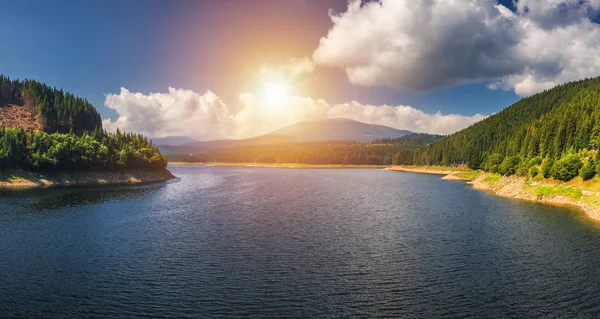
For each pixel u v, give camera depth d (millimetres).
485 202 88500
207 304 29266
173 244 46750
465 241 48938
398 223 61094
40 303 29203
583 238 50250
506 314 27672
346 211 73625
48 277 34875
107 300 29875
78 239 49156
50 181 125062
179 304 29250
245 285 33156
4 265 38250
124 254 42406
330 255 42375
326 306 28969
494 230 55562
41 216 66062
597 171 82750
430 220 63875
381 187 133375
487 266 38562
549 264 39156
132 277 35031
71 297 30406
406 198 97312
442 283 33844
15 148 121562
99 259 40438
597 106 120562
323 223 60719
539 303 29547
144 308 28500
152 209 75062
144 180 154500
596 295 30969
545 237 51000
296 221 62375
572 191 85625
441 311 28156
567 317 27172
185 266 38250
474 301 29938
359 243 47750
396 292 31719
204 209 75562
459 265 38938
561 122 119875
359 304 29344
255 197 97562
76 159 135750
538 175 102562
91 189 114625
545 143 124062
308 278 34969
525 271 36969
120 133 189625
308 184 145500
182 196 98875
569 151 105750
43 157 125438
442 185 143750
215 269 37375
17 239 49031
